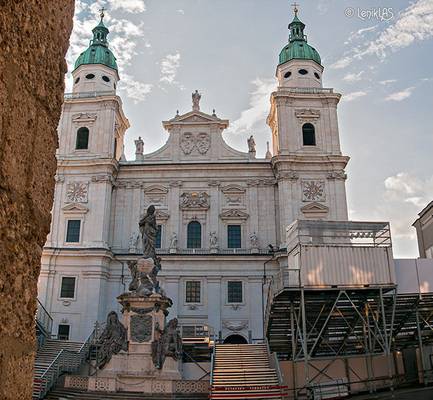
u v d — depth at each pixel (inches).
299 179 2273.6
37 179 128.3
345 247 1331.2
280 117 2369.6
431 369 1432.1
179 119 2450.8
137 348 1333.7
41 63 133.2
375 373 1486.2
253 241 2234.3
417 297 1359.5
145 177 2377.0
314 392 1253.7
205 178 2359.7
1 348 109.1
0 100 113.7
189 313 2138.3
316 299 1336.1
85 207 2242.9
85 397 1254.3
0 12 116.1
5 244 113.1
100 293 2122.3
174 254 2190.0
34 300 124.3
